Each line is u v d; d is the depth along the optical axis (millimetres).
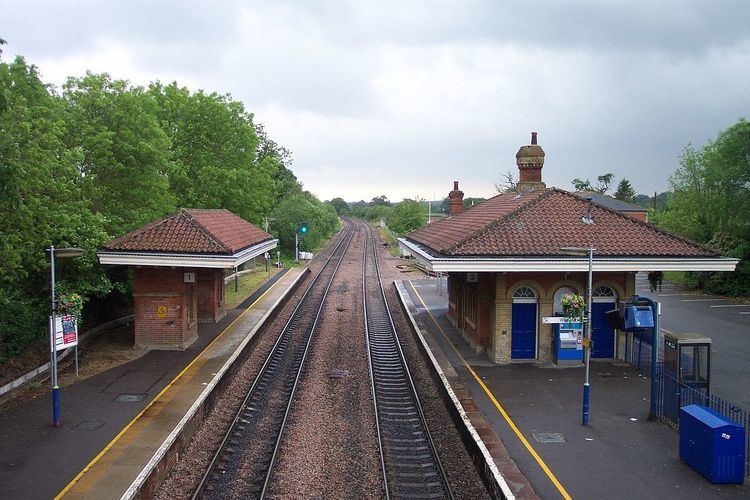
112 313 25484
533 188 26000
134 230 21781
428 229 29234
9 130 15414
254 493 11133
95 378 17484
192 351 20797
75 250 14172
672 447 12672
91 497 10375
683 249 18359
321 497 11094
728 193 34719
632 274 19188
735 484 10953
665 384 14031
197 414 14180
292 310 30609
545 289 19047
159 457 11383
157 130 24875
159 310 20938
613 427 13820
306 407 16094
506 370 18516
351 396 17141
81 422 13922
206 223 23094
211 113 37938
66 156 18234
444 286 38562
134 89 26500
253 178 41812
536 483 10977
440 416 15430
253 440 13812
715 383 17266
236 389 17750
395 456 12992
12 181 13312
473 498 11062
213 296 25812
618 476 11281
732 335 23750
